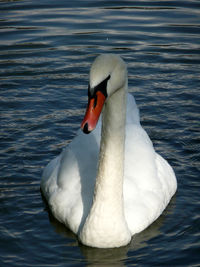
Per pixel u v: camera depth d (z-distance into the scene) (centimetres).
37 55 1992
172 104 1695
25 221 1151
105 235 1047
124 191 1155
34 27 2214
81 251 1052
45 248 1059
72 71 1884
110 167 1010
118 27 2220
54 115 1631
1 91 1762
